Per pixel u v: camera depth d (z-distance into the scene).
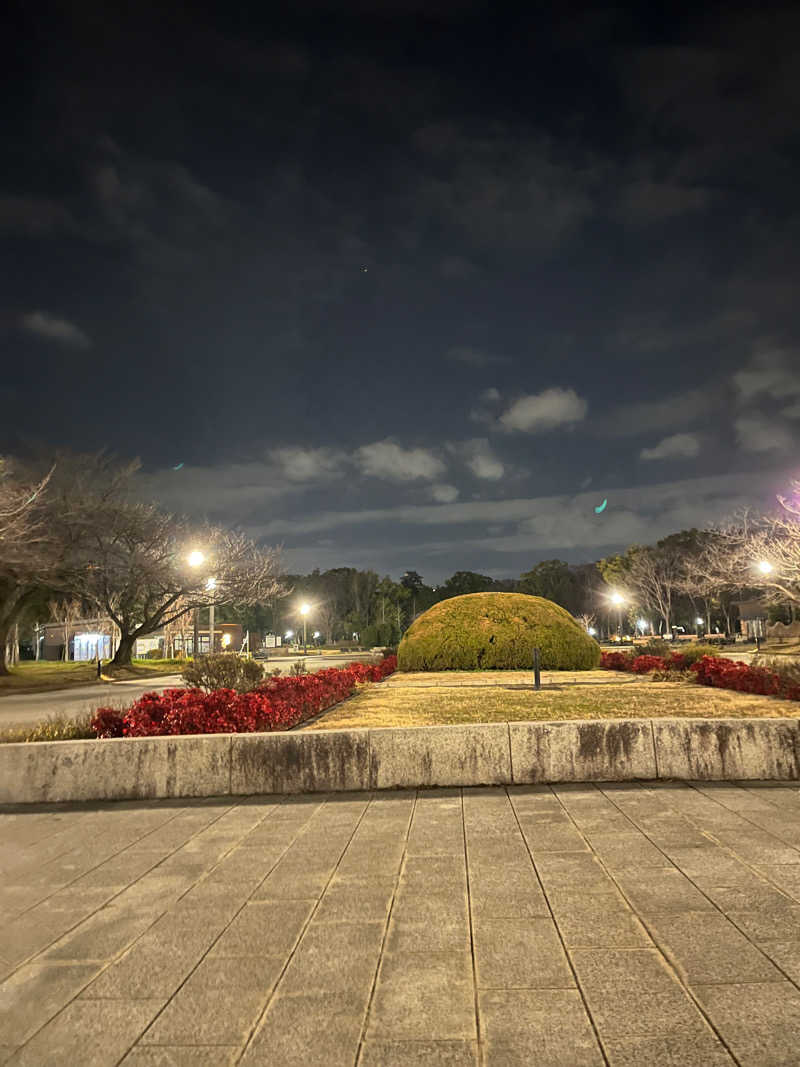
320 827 5.73
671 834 5.13
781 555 28.16
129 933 3.73
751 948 3.27
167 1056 2.60
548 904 3.90
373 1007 2.89
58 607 51.59
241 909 4.01
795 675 13.06
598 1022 2.71
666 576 71.12
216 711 8.40
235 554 36.91
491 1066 2.46
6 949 3.59
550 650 23.78
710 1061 2.44
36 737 8.85
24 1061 2.60
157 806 6.75
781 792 6.33
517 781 6.93
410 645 24.72
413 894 4.14
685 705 11.93
